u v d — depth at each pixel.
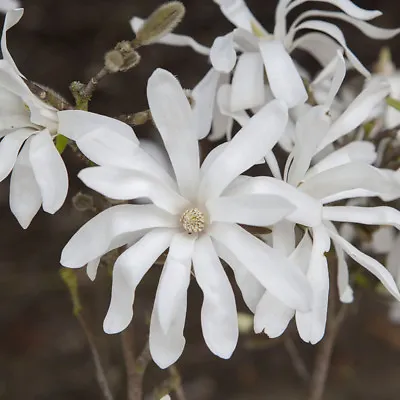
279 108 0.67
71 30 1.12
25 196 0.69
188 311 1.15
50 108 0.68
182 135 0.68
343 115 0.71
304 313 0.67
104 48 1.12
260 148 0.67
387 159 0.77
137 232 0.68
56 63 1.12
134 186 0.66
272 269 0.66
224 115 0.75
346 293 0.69
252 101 0.73
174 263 0.67
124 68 0.69
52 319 1.18
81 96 0.69
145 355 0.75
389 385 1.18
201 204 0.68
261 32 0.76
